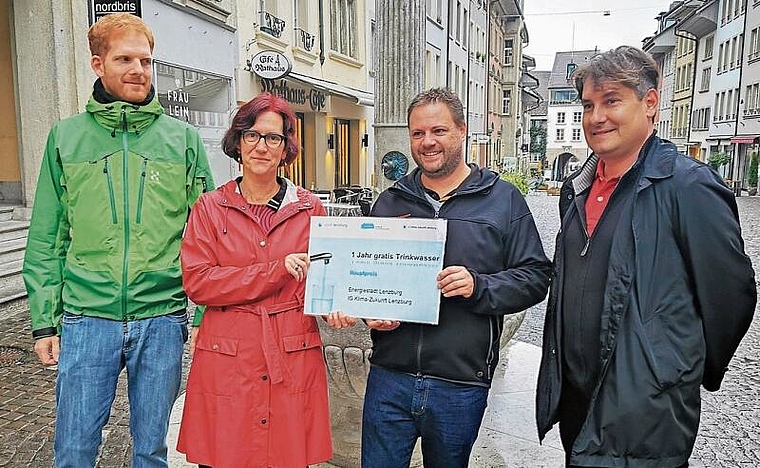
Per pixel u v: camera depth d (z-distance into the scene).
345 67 18.73
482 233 2.33
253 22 13.20
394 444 2.47
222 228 2.41
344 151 19.66
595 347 2.14
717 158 39.84
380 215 2.52
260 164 2.39
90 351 2.46
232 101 12.49
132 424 2.63
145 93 2.50
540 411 2.36
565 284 2.27
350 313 2.31
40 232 2.53
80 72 8.92
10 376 5.02
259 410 2.39
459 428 2.38
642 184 2.04
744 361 5.96
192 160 2.67
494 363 2.44
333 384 3.16
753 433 4.30
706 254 1.97
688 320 2.01
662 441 2.00
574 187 2.33
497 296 2.25
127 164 2.50
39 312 2.48
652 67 2.10
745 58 38.44
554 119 86.75
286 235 2.42
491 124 42.28
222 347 2.40
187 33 10.80
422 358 2.35
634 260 2.02
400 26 5.72
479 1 35.41
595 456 2.06
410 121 2.37
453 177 2.42
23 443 3.89
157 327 2.57
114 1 5.17
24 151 8.91
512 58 48.41
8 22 9.08
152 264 2.53
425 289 2.26
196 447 2.44
